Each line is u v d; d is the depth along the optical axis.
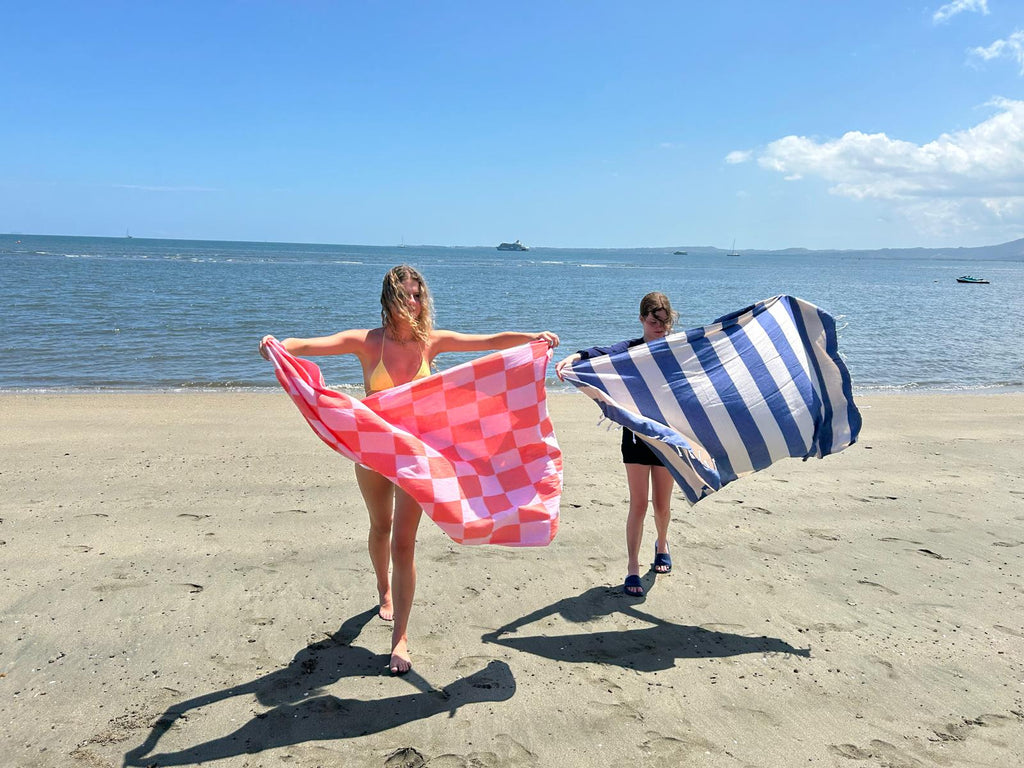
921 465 7.30
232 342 16.06
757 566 4.73
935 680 3.43
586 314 26.19
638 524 4.29
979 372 15.12
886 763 2.82
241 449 7.13
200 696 3.14
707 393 4.21
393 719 3.03
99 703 3.06
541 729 2.99
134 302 24.41
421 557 4.70
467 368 3.62
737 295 42.75
